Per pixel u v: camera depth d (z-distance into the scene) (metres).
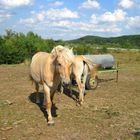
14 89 14.20
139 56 43.22
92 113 9.77
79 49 38.81
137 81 17.77
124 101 11.80
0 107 10.40
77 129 8.03
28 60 33.72
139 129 8.02
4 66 29.53
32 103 11.05
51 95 8.83
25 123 8.52
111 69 17.17
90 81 14.10
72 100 11.82
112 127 8.22
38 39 38.59
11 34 36.94
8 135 7.49
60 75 7.71
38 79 9.16
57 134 7.60
